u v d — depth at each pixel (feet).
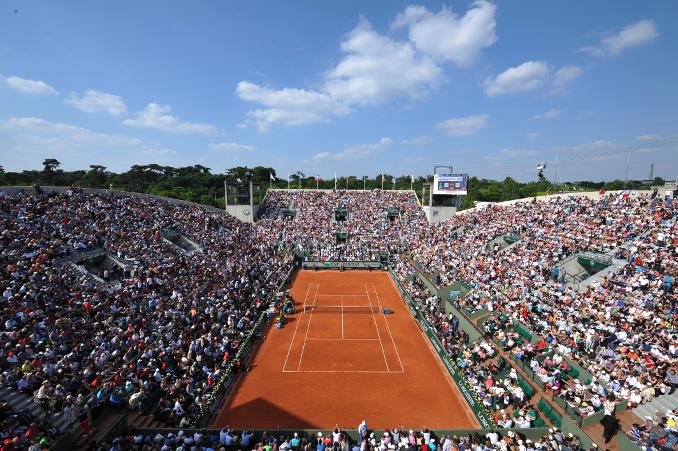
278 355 115.14
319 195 339.36
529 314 115.14
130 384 77.41
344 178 544.21
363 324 141.79
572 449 67.15
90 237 141.28
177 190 419.95
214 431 72.18
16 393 66.69
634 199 167.12
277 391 94.99
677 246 121.29
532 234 177.99
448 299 147.43
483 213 246.68
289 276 205.36
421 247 230.89
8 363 71.46
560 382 86.48
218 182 518.37
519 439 71.77
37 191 165.27
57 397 67.15
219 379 94.17
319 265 233.35
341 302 169.37
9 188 156.15
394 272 213.05
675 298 99.60
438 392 95.45
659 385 76.54
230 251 201.98
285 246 248.11
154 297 117.70
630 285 112.68
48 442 60.44
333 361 111.55
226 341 107.45
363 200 331.16
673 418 67.82
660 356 82.58
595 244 145.59
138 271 133.08
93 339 87.40
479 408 83.30
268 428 80.53
